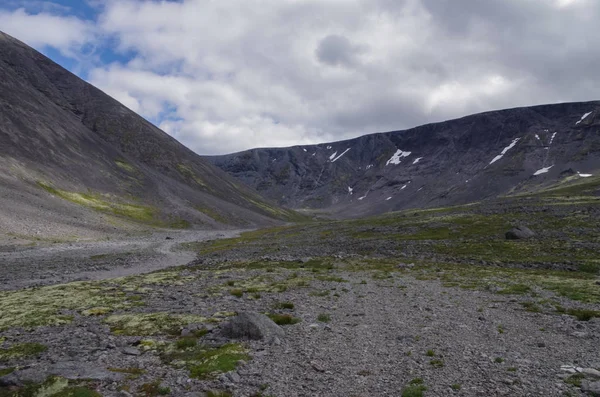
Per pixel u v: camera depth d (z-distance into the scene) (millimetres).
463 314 27281
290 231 153875
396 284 41500
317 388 14031
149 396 13062
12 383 13469
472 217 114188
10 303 29609
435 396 13289
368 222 148875
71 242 90188
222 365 15898
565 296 34188
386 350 18719
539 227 90062
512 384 14242
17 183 130125
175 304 29875
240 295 33625
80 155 198250
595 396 13062
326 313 27141
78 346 19000
